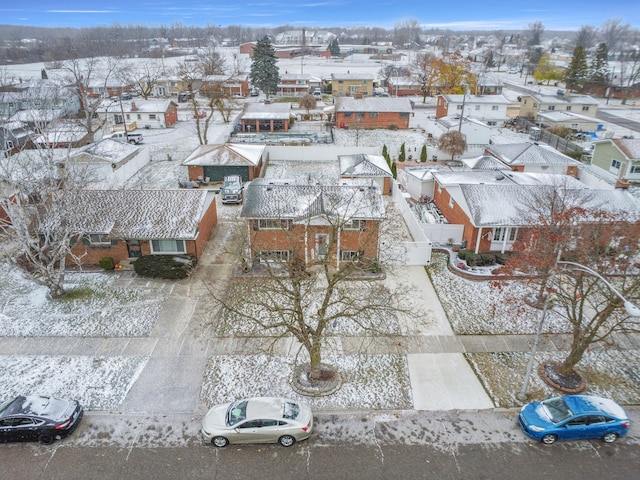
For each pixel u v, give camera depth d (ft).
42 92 233.14
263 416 59.36
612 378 72.59
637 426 63.26
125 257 102.73
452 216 120.78
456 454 58.65
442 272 101.76
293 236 94.84
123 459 57.52
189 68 373.40
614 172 155.74
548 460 57.82
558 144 194.59
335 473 55.77
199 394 68.44
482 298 92.48
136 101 244.42
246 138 211.20
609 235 74.64
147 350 77.25
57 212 89.35
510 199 106.01
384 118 233.35
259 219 98.94
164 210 103.96
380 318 84.17
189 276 98.07
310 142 206.90
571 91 342.03
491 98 243.60
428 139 213.46
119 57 496.64
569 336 81.92
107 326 82.94
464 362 75.61
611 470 56.49
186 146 202.28
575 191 106.01
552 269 66.69
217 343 79.25
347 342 80.02
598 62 350.23
